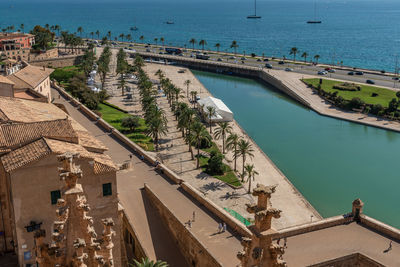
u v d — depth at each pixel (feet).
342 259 169.68
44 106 281.74
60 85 625.41
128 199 253.03
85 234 73.82
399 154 467.52
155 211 242.58
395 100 585.63
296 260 167.02
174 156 424.46
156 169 296.51
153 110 463.42
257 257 68.95
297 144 498.69
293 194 361.92
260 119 600.80
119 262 199.93
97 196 194.08
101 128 398.01
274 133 538.88
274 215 69.26
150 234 222.89
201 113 582.76
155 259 203.82
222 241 197.26
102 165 193.36
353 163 444.14
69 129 206.49
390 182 400.06
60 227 71.46
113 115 546.67
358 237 184.44
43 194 180.96
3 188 187.83
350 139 514.27
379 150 479.41
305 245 177.99
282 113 629.51
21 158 179.52
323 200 363.76
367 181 402.11
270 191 69.05
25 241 182.09
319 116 609.42
